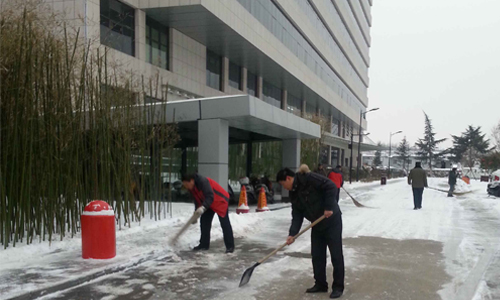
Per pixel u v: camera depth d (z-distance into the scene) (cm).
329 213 430
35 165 611
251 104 1110
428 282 495
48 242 627
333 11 4534
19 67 565
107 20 1784
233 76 2908
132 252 598
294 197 452
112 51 1436
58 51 648
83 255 557
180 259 596
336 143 4812
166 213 1002
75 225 706
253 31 2503
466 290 464
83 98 696
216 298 435
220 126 1141
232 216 912
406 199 1806
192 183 621
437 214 1184
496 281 499
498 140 5091
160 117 1062
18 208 589
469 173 6384
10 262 530
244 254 635
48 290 433
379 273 536
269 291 459
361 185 3494
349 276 522
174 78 2200
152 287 466
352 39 5712
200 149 1158
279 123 1290
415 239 777
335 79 4847
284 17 3133
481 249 686
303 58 3622
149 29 2070
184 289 462
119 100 824
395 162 11281
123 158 823
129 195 849
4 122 576
